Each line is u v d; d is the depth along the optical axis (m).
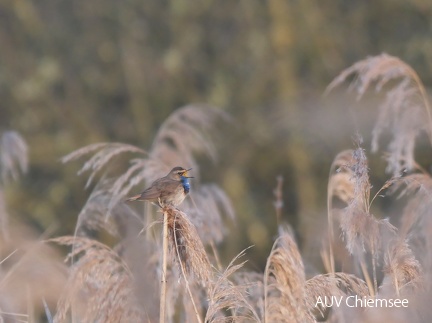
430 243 7.21
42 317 8.24
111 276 6.39
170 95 20.77
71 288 6.41
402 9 20.16
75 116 20.73
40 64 20.78
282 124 19.19
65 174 19.50
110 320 6.30
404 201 9.94
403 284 6.51
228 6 20.89
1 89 20.86
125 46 21.14
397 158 8.35
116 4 21.48
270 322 5.98
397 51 19.67
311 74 19.81
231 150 19.58
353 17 20.42
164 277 5.98
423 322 6.36
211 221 7.87
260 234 17.89
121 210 7.91
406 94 8.52
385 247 6.70
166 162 10.13
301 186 18.67
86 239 6.68
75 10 21.59
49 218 18.78
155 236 7.77
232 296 5.99
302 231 14.34
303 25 20.05
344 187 7.82
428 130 8.51
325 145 18.64
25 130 20.39
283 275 5.95
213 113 17.06
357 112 15.73
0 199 9.24
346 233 6.50
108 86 21.16
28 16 21.16
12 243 8.91
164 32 21.81
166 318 6.83
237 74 20.66
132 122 20.77
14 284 7.01
